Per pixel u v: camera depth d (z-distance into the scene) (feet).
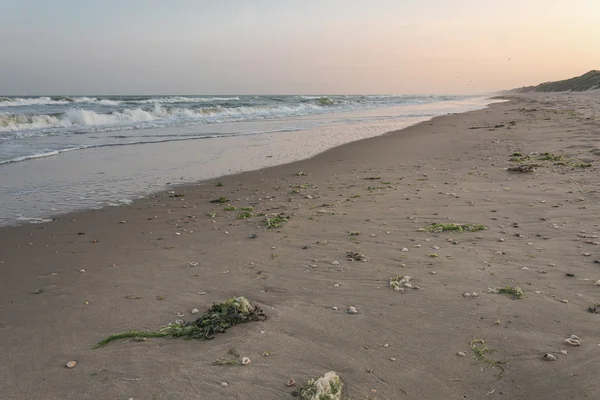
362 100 223.30
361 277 14.90
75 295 14.05
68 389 9.41
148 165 38.06
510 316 11.89
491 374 9.54
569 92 239.71
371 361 10.17
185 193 28.71
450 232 19.17
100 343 11.16
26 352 10.85
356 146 48.39
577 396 8.70
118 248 18.51
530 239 17.78
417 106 155.84
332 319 12.17
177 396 9.10
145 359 10.45
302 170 36.09
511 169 31.50
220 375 9.76
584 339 10.61
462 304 12.70
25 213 23.86
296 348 10.78
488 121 75.25
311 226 20.92
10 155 40.55
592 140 43.78
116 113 77.61
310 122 81.66
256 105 127.75
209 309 12.86
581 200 23.06
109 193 28.53
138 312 12.87
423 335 11.21
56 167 36.22
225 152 45.16
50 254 17.87
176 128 67.97
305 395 8.93
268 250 17.85
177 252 17.89
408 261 16.11
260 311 12.55
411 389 9.18
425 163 37.19
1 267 16.48
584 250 16.24
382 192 27.37
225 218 22.91
